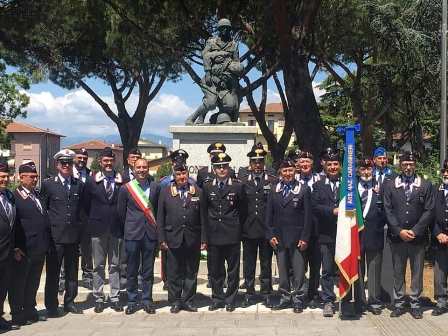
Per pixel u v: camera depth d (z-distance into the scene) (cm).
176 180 726
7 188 657
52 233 700
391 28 1753
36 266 671
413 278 683
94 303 776
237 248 723
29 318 670
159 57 1603
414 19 1770
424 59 1825
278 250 721
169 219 717
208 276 846
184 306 725
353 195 684
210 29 1502
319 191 721
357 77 2298
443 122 1277
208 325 650
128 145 2222
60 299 811
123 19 1466
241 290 827
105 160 763
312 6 1171
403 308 694
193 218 718
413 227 676
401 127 2602
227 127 1022
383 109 2272
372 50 2048
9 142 3894
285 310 719
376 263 705
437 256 696
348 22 1523
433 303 752
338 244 682
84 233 802
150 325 653
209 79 1061
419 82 1972
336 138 2161
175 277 717
